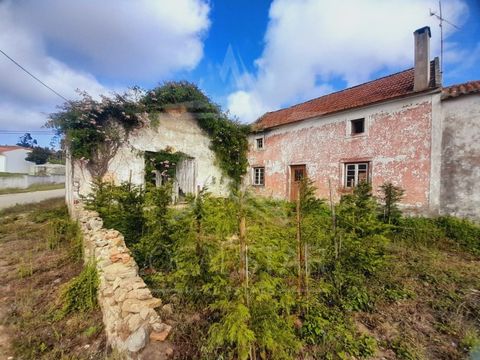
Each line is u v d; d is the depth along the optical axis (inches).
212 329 78.5
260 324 77.9
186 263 108.3
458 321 111.8
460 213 260.4
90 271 130.6
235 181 485.7
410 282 151.3
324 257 137.1
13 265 171.0
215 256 90.7
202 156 446.9
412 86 311.0
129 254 133.5
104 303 108.4
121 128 355.6
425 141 284.0
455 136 264.5
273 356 77.0
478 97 250.8
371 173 332.5
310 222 142.8
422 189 286.2
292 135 446.6
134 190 207.5
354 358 89.4
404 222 265.9
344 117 366.6
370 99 346.0
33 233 246.4
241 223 84.3
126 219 183.8
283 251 103.3
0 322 107.8
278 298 97.8
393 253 202.1
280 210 133.0
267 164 495.5
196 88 420.5
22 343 95.0
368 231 149.2
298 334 97.6
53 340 98.0
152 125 383.9
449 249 217.8
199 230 111.7
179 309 104.0
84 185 322.0
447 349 95.8
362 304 121.9
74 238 216.2
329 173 386.3
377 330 107.1
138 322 80.4
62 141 336.8
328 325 102.2
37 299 126.6
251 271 86.7
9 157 1450.5
